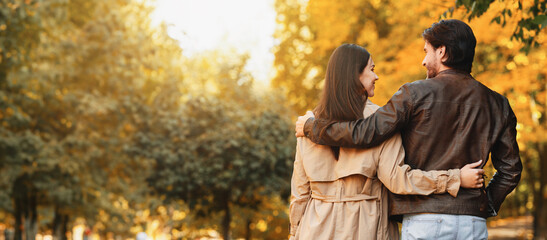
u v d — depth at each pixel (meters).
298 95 22.00
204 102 18.84
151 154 18.77
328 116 2.92
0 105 16.11
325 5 15.83
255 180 18.05
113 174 22.45
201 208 19.61
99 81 20.34
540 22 4.31
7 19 13.70
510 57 10.99
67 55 19.77
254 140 18.14
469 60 2.83
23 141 18.17
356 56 2.96
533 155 24.38
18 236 24.72
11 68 14.74
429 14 10.77
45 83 18.77
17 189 21.73
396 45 12.83
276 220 25.25
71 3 20.05
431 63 2.89
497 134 2.75
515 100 12.38
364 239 2.88
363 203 2.89
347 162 2.91
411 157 2.79
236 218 24.44
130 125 20.17
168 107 20.55
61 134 20.73
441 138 2.73
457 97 2.74
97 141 20.17
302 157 3.03
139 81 20.47
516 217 44.09
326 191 2.98
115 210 31.19
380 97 11.84
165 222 38.84
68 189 20.84
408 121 2.76
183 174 18.38
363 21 15.98
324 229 2.95
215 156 18.11
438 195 2.70
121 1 21.83
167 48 22.12
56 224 27.89
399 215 2.89
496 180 2.83
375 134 2.75
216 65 28.14
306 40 22.00
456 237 2.67
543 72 11.26
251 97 23.70
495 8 7.13
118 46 20.17
